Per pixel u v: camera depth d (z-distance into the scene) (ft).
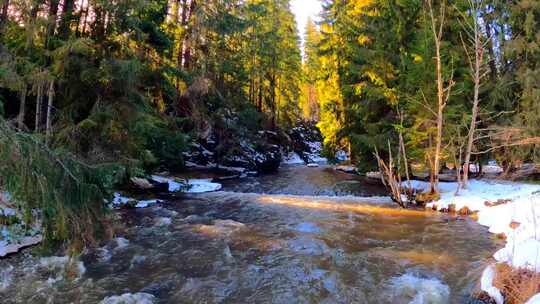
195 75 62.54
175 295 20.02
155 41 48.14
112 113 33.86
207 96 70.44
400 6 58.49
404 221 36.91
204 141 81.05
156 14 51.98
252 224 35.27
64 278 21.75
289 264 24.75
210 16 66.23
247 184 64.85
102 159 30.53
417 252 27.27
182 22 68.44
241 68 82.07
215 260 25.36
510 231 30.48
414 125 50.11
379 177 70.74
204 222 35.58
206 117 68.28
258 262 25.09
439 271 23.45
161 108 52.42
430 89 49.70
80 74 33.24
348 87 64.28
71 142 31.71
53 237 20.01
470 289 20.42
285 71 118.93
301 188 60.34
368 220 37.29
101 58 35.55
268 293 20.35
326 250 27.71
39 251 21.91
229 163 81.20
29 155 16.98
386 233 32.48
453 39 55.36
